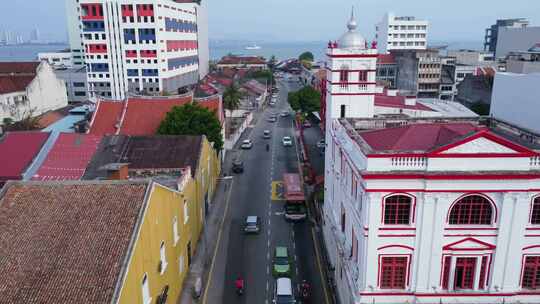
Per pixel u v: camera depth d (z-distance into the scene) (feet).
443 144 90.74
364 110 151.12
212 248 154.10
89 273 76.59
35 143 160.15
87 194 93.61
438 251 90.99
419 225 90.22
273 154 270.26
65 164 155.53
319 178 197.77
